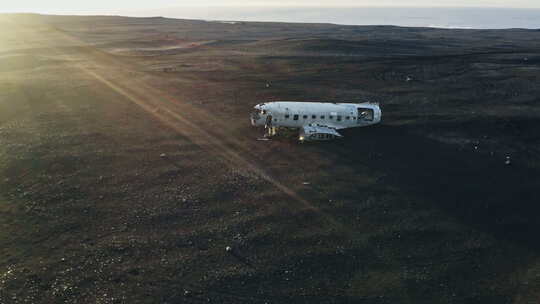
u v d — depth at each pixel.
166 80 60.69
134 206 25.62
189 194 27.31
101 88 55.03
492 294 18.83
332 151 35.16
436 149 35.56
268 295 18.48
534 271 20.34
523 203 26.95
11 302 17.41
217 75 64.56
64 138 36.69
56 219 23.89
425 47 101.25
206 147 35.56
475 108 46.50
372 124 40.50
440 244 22.48
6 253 20.58
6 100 47.47
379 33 160.62
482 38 136.12
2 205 25.17
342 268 20.42
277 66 71.12
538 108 46.03
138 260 20.47
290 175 30.52
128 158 32.84
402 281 19.56
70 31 150.62
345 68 68.81
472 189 28.75
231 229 23.42
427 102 49.25
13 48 97.56
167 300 17.89
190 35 143.75
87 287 18.48
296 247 21.95
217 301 18.00
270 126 37.94
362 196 27.59
